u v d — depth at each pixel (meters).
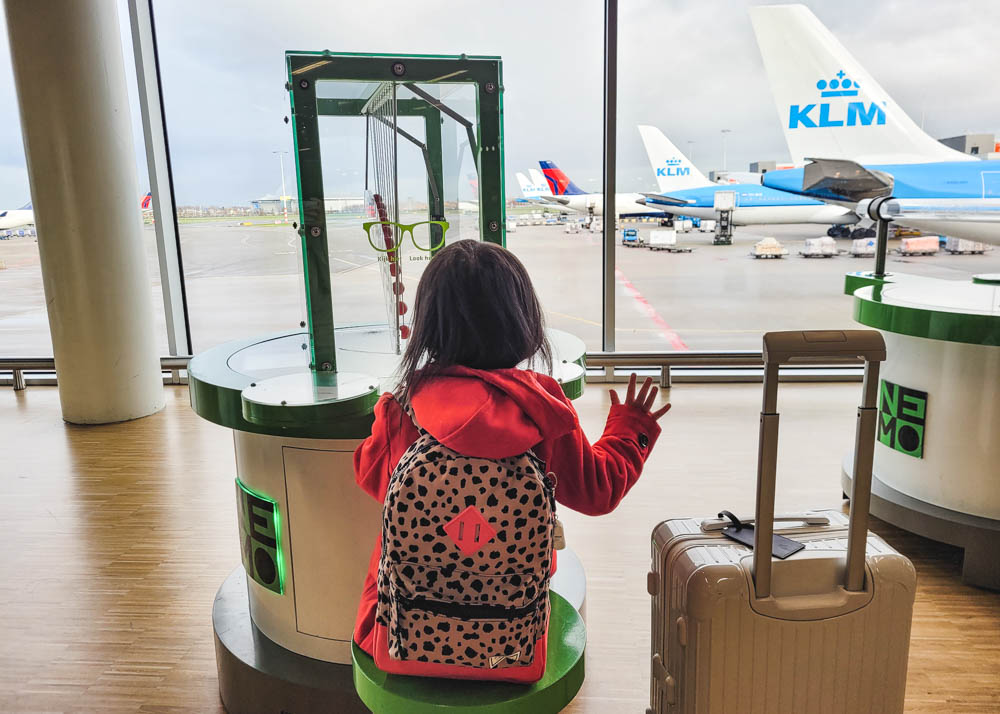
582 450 1.25
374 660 1.28
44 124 4.34
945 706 2.01
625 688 2.15
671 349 5.53
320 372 1.89
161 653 2.35
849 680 1.42
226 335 5.72
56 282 4.56
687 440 4.26
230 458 4.11
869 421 1.30
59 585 2.79
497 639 1.15
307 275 1.85
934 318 2.64
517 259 1.22
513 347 1.18
